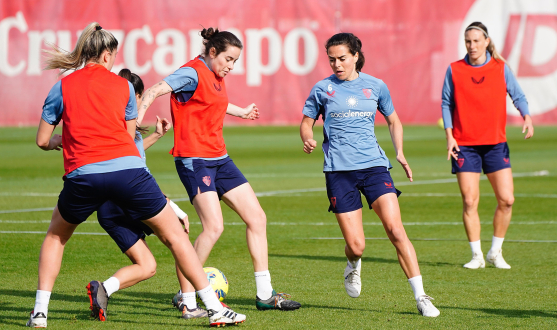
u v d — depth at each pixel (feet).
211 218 59.98
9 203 131.23
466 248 91.71
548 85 355.97
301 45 365.81
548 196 138.82
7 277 72.95
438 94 362.74
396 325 54.65
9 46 368.07
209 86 60.18
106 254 85.66
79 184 49.98
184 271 53.31
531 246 92.43
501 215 80.33
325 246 92.73
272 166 198.39
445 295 66.03
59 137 53.47
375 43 364.38
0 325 53.67
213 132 61.26
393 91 366.02
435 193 144.46
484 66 83.20
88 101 50.62
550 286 70.13
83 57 52.85
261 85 368.68
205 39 61.26
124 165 50.39
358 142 62.28
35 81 368.27
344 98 62.39
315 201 134.31
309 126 65.36
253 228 61.46
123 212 56.59
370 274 76.18
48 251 53.11
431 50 361.10
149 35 366.63
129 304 62.54
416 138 291.99
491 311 59.36
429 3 359.87
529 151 237.86
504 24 357.20
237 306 62.28
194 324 55.31
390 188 61.11
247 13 365.61
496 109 82.33
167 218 52.54
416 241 96.53
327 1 363.76
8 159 220.43
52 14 367.86
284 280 73.05
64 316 57.36
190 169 60.44
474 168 82.23
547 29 353.92
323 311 59.88
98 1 367.45
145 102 58.08
